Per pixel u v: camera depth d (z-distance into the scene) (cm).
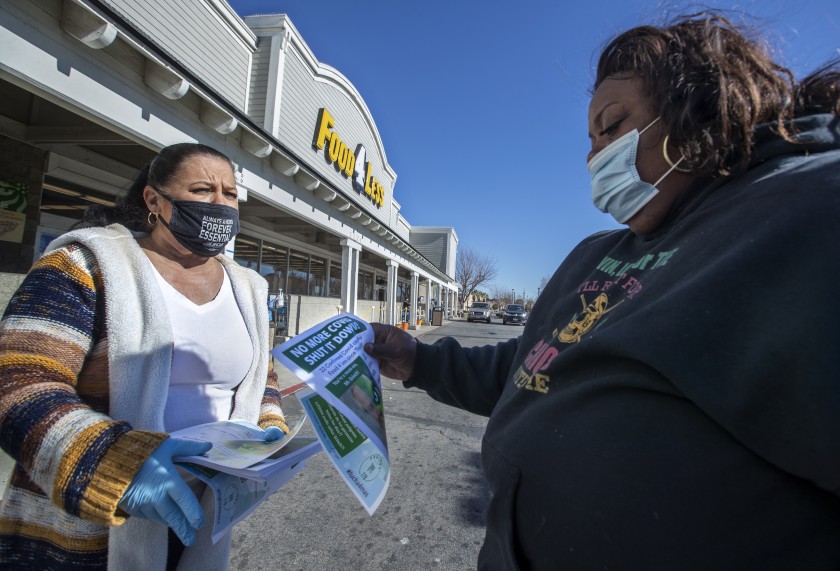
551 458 76
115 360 104
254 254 976
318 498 295
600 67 97
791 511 55
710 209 72
